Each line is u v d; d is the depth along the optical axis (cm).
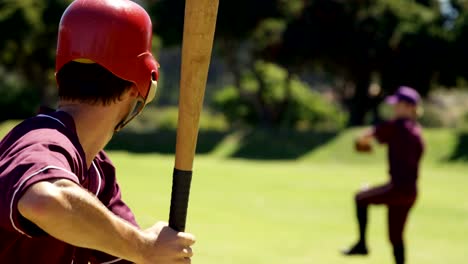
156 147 7950
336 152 7119
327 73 8844
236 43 8331
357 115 8356
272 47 8006
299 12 7662
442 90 8975
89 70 343
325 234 2141
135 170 3634
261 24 8012
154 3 8125
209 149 7644
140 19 354
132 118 361
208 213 2430
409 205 1471
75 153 315
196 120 371
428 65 7656
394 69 7750
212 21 358
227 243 1864
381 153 6900
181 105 370
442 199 3148
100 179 385
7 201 282
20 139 313
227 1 7681
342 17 7500
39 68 8512
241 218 2381
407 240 2144
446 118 14300
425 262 1780
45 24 7975
